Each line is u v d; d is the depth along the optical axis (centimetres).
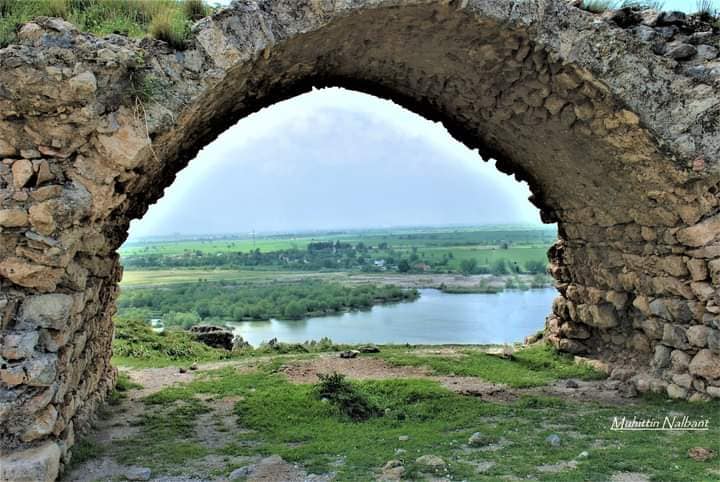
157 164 583
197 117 559
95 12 540
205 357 1159
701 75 605
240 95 630
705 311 650
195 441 568
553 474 433
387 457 486
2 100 453
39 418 443
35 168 467
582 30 591
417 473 438
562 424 584
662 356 718
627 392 719
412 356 1012
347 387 716
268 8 527
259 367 960
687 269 668
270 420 631
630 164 670
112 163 486
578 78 608
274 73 625
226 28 511
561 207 896
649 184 666
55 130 470
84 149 481
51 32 467
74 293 496
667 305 701
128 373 945
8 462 411
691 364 661
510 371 874
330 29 554
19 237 461
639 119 604
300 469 469
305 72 673
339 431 580
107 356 766
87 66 465
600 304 848
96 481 457
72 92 461
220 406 712
